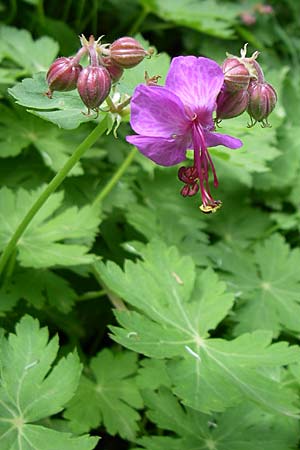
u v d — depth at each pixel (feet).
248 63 0.68
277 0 1.64
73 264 0.86
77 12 1.40
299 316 0.96
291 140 1.22
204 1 1.38
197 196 1.12
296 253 1.02
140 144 0.67
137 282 0.82
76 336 0.95
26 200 0.93
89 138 0.75
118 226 1.09
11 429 0.71
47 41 1.10
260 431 0.79
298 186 1.18
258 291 0.98
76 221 0.91
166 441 0.77
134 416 0.84
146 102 0.66
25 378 0.73
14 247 0.85
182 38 1.45
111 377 0.87
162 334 0.78
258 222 1.14
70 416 0.82
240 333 0.94
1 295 0.87
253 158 1.00
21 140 1.02
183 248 1.04
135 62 0.69
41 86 0.74
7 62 1.15
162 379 0.82
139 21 1.37
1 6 1.27
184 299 0.83
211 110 0.67
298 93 1.28
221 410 0.73
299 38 1.61
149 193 1.10
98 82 0.67
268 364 0.77
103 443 0.92
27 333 0.75
